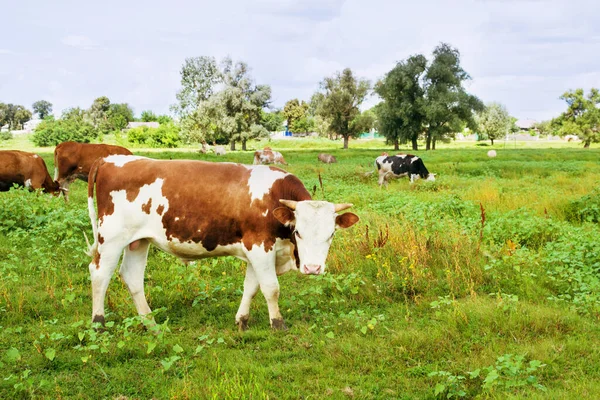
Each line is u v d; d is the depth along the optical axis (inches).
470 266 303.4
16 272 303.6
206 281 295.6
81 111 4810.5
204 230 228.1
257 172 231.5
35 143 2977.4
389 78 2461.9
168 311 259.4
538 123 6013.8
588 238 366.6
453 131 2466.8
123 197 231.8
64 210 437.1
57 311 252.5
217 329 239.8
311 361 205.2
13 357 186.4
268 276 229.0
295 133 5054.1
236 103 2694.4
